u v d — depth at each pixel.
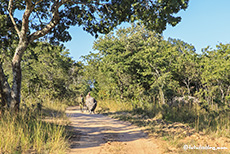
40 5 12.44
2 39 11.87
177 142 7.73
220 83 20.34
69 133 8.72
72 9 12.35
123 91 28.27
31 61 25.75
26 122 8.40
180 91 21.91
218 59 20.95
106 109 20.50
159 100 19.53
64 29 12.77
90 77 37.09
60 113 14.62
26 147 6.20
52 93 27.27
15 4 12.02
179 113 13.05
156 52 25.47
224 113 11.88
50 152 6.12
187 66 22.33
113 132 9.73
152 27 11.79
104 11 11.64
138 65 27.28
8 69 20.86
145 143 7.86
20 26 12.12
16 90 9.87
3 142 6.16
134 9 11.35
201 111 13.34
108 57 28.36
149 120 12.34
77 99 36.47
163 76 21.45
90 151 6.65
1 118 7.89
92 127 10.86
